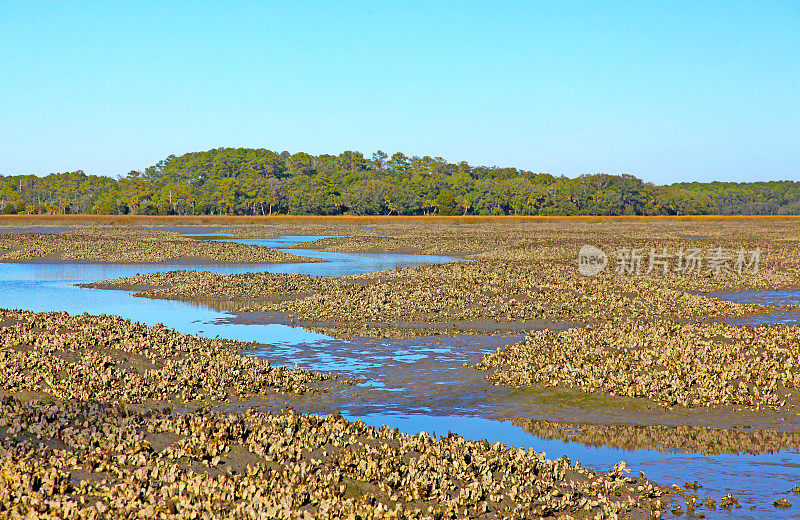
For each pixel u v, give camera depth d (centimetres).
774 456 1259
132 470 1043
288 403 1559
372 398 1605
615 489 1109
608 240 7275
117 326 2044
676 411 1492
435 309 2709
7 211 19688
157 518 916
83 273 4397
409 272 4034
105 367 1673
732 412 1477
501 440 1340
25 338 1833
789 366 1703
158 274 3900
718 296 3291
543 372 1742
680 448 1301
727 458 1252
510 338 2253
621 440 1345
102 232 9712
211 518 919
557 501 1045
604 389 1619
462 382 1722
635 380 1648
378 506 973
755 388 1574
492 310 2688
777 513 1029
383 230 10881
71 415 1274
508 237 8169
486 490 1070
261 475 1055
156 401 1505
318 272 4500
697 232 9731
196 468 1071
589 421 1448
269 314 2722
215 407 1501
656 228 11350
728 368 1692
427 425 1420
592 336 2098
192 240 7494
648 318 2592
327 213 19725
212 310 2853
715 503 1065
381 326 2458
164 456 1102
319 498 1002
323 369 1859
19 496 932
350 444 1202
